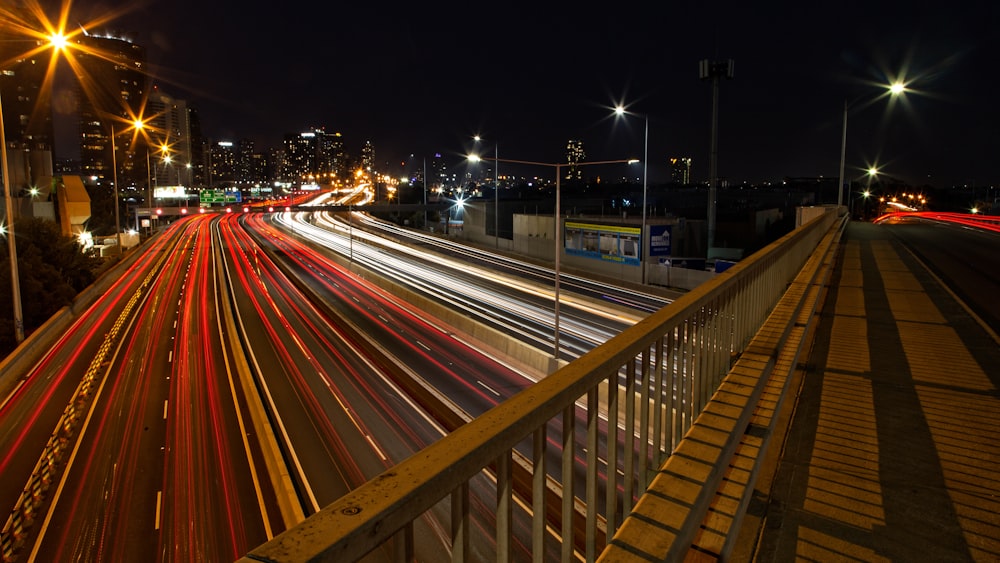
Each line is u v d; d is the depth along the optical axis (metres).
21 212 48.16
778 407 3.44
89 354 28.12
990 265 14.96
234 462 16.94
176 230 100.38
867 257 15.60
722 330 3.65
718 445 2.54
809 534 2.55
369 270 56.47
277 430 19.12
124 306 40.22
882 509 2.74
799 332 5.11
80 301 37.44
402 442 18.22
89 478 16.03
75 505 14.70
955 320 6.92
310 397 22.12
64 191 51.66
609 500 1.94
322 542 0.87
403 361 26.66
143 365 26.44
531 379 24.05
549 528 11.86
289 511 14.31
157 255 68.62
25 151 51.97
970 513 2.68
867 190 92.62
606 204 111.31
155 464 16.83
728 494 2.49
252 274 55.69
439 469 1.13
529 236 66.25
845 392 4.34
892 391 4.35
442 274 55.41
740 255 48.03
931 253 17.47
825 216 17.59
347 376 24.56
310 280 52.72
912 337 6.08
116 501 14.85
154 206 115.50
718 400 3.12
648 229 47.56
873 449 3.38
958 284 10.98
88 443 18.23
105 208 78.62
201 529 13.66
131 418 20.22
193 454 17.42
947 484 2.95
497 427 1.33
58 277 35.59
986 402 4.09
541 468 1.53
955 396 4.22
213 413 20.64
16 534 13.53
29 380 24.17
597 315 35.94
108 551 12.86
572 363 1.82
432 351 28.44
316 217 134.75
